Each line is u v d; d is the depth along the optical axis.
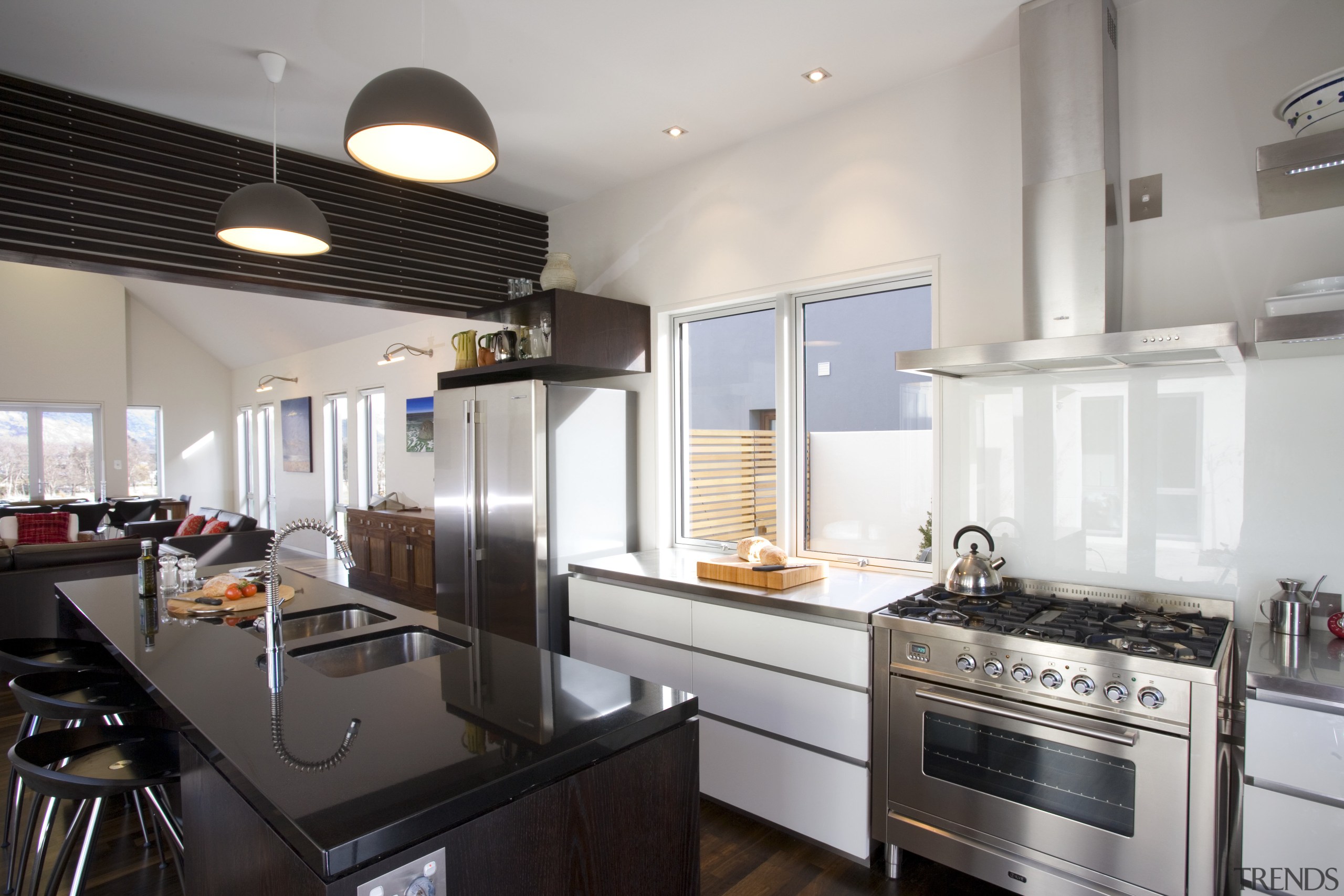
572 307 3.65
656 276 3.95
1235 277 2.21
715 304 3.69
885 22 2.52
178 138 3.24
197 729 1.39
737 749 2.76
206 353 11.49
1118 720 1.91
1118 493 2.42
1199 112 2.27
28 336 9.66
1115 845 1.91
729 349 3.76
